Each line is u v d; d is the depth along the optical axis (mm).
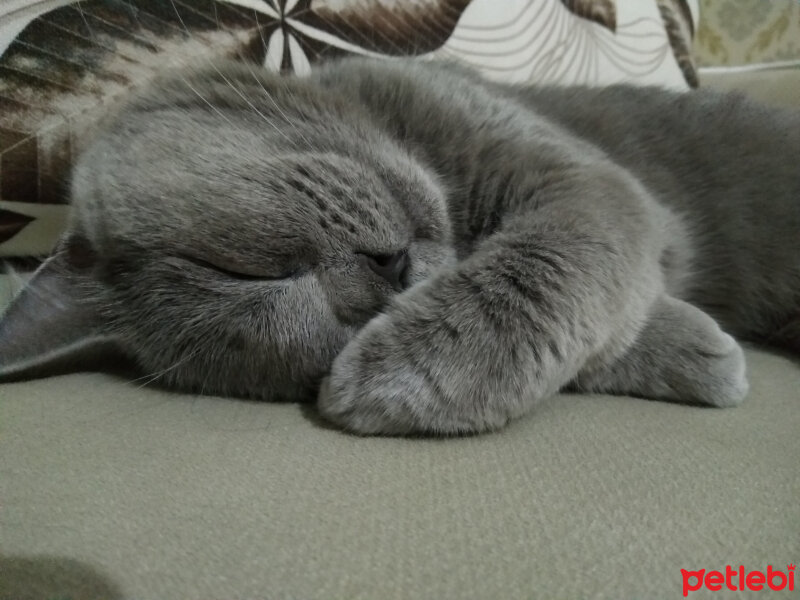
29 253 242
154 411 184
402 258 192
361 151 196
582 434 160
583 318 171
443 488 135
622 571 111
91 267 202
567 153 219
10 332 202
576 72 356
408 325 171
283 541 119
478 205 217
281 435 166
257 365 192
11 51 224
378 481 139
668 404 186
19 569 116
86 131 229
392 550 116
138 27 242
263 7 266
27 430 170
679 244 237
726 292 268
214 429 170
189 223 178
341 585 108
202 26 253
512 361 163
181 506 131
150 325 195
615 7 373
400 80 233
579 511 126
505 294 169
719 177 270
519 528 121
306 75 241
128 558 116
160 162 184
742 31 517
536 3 338
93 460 152
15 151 228
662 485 135
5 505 133
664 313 198
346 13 284
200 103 205
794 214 257
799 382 204
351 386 167
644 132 279
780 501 130
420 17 303
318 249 181
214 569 113
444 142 221
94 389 202
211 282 184
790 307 256
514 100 261
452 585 108
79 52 233
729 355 186
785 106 301
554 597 105
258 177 177
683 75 408
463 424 161
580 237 180
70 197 219
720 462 145
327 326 189
